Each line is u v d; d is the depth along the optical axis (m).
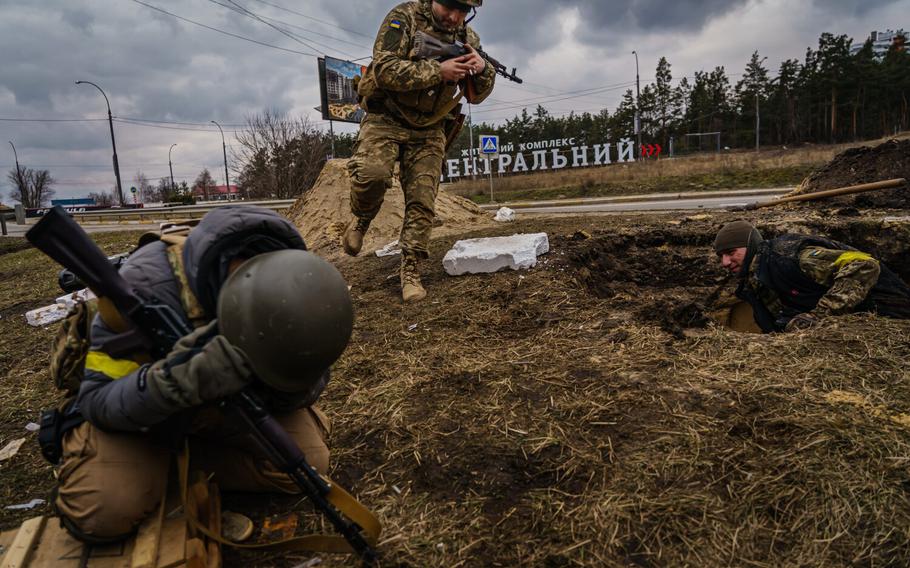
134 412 1.56
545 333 3.56
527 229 6.82
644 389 2.72
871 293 3.54
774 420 2.36
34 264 9.72
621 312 3.81
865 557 1.76
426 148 4.35
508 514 2.06
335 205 7.76
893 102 62.19
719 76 73.31
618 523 1.97
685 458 2.23
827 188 7.82
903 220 5.43
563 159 53.12
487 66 4.17
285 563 1.89
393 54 3.90
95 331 1.68
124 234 15.09
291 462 1.65
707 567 1.79
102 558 1.74
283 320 1.52
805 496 1.99
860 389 2.55
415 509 2.12
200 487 1.93
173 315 1.65
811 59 66.81
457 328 3.82
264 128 39.25
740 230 4.09
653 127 72.88
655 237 6.16
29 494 2.51
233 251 1.70
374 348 3.63
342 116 32.62
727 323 5.38
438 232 7.38
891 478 2.01
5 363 4.31
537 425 2.54
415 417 2.72
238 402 1.62
